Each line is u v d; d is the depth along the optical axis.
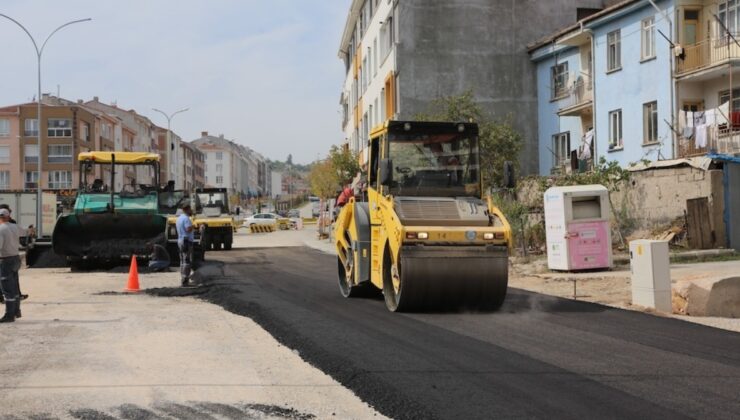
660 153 27.92
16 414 6.41
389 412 6.30
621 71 30.36
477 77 37.38
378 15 43.31
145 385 7.45
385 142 13.16
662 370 7.70
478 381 7.26
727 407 6.27
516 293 15.22
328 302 14.07
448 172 13.20
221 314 12.77
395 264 12.13
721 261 19.47
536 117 37.78
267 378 7.73
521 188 28.06
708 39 26.70
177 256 23.69
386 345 9.25
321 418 6.21
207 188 37.97
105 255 22.20
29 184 84.44
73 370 8.18
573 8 37.94
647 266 12.66
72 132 84.50
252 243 44.09
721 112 25.30
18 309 12.07
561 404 6.39
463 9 37.38
